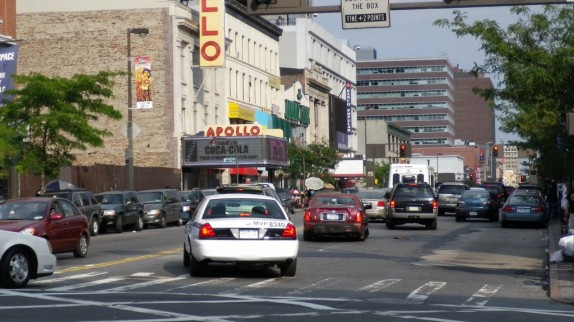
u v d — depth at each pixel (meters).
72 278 22.33
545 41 30.56
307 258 29.00
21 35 76.50
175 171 74.19
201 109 82.12
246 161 76.69
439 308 16.92
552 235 40.41
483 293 19.86
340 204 37.41
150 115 75.31
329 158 103.12
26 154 43.84
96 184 61.38
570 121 22.14
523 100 31.25
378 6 22.89
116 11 75.69
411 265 26.80
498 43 30.28
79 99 46.16
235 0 90.31
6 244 19.48
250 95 95.31
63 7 76.19
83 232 29.28
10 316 15.03
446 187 68.25
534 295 19.73
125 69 75.12
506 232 45.31
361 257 29.53
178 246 34.94
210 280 21.86
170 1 75.56
